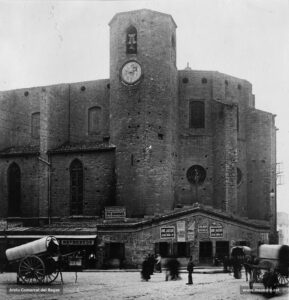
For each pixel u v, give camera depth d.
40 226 50.62
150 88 50.91
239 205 56.41
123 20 52.53
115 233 45.34
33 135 58.34
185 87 56.28
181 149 55.31
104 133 55.47
